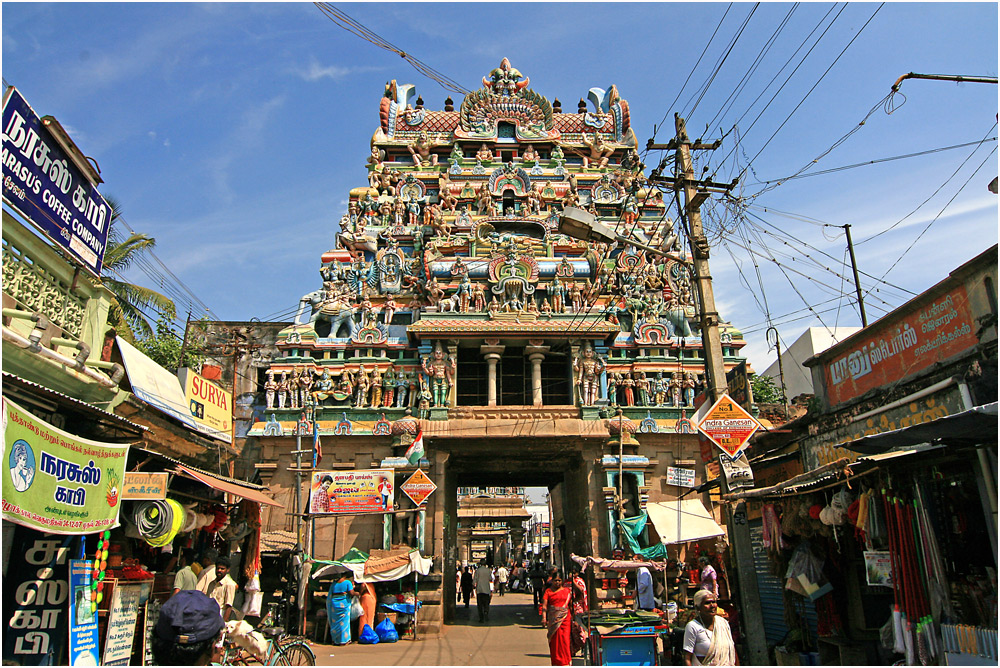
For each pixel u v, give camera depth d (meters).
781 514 13.23
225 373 29.83
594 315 24.73
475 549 64.81
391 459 22.77
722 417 12.45
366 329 26.08
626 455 23.25
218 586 12.85
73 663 9.70
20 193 10.51
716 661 8.40
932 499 9.68
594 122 34.41
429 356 24.30
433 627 20.25
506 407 23.08
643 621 11.81
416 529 21.64
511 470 25.69
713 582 13.84
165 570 13.87
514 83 34.03
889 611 12.53
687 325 26.66
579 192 31.50
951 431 8.26
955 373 10.91
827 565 13.11
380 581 18.52
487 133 32.75
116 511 10.45
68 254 11.96
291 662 11.97
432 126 33.34
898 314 12.40
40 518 8.61
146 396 14.21
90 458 9.77
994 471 8.70
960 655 8.62
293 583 20.34
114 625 11.03
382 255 27.91
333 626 17.56
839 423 14.39
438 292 25.89
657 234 28.89
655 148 15.41
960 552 9.67
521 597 38.38
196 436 18.23
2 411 7.81
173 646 7.10
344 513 20.83
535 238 28.86
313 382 25.14
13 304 10.63
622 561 17.55
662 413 24.61
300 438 23.11
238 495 14.12
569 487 26.22
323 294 27.25
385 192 30.53
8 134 10.15
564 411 23.23
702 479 24.06
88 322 12.88
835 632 12.87
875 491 10.30
